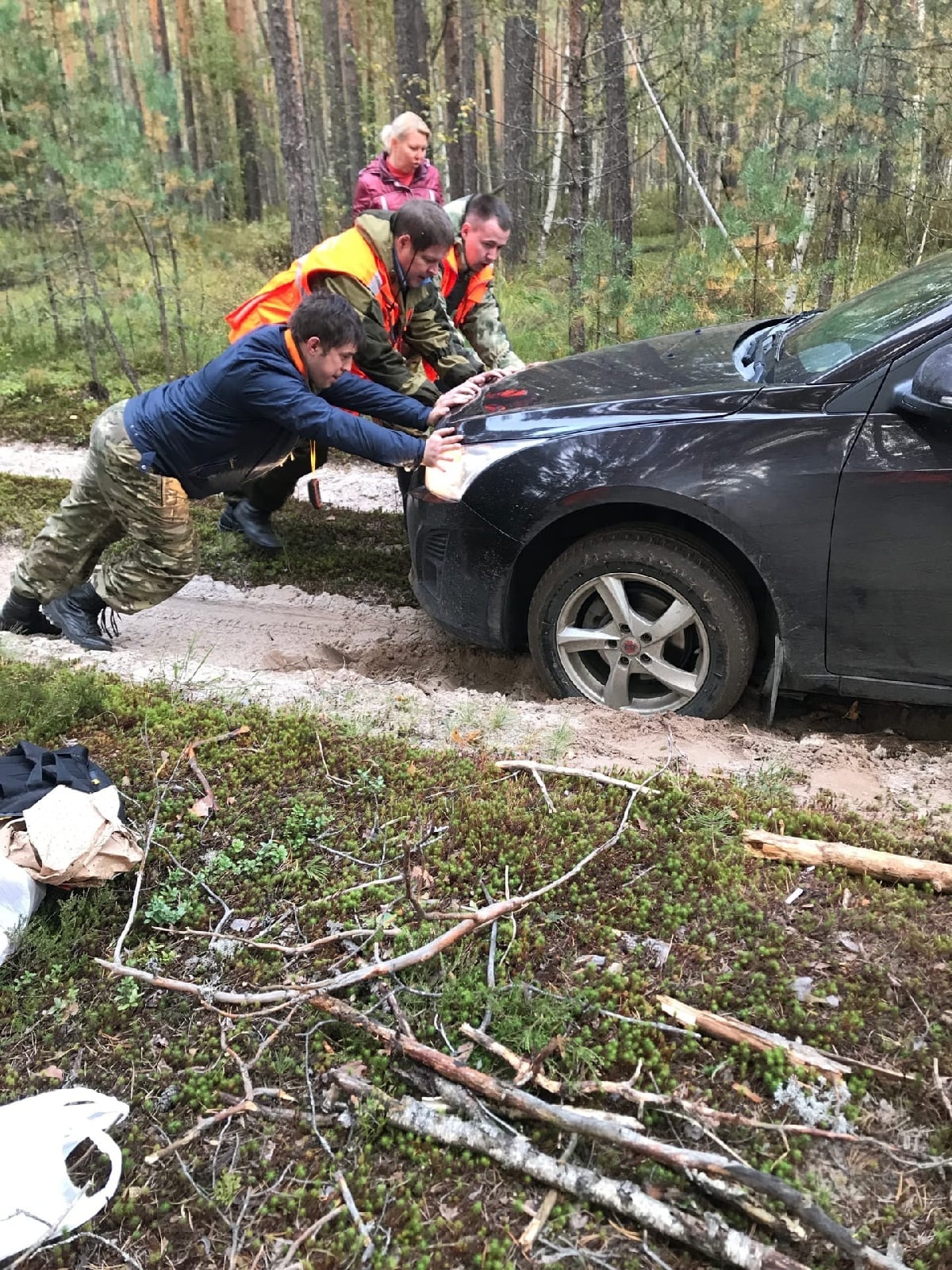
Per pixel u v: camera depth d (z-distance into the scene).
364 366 3.88
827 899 2.31
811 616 3.14
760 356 3.63
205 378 3.31
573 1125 1.72
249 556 5.57
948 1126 1.74
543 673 3.56
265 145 25.52
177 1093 1.90
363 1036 1.99
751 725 3.46
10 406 8.91
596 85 10.09
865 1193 1.65
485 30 18.00
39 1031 2.06
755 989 2.03
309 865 2.49
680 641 3.37
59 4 9.43
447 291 4.55
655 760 3.03
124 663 3.81
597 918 2.27
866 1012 1.97
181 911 2.34
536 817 2.67
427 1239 1.62
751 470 3.06
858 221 10.77
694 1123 1.75
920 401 2.74
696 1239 1.55
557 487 3.29
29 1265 1.62
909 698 3.18
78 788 2.47
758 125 11.62
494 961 2.13
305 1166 1.75
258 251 17.59
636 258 7.94
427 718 3.32
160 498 3.62
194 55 23.28
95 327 10.48
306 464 5.12
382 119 17.66
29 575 4.11
